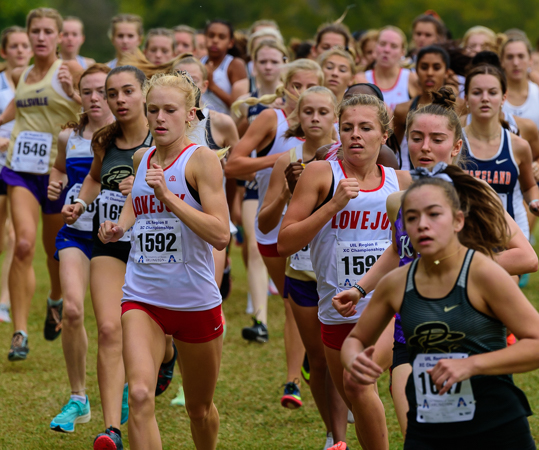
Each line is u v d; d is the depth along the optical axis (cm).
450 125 1266
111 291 1493
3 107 2928
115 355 1464
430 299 939
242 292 3042
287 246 1287
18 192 2183
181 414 1761
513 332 919
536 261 1155
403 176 1340
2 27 10481
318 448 1545
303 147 1658
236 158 1931
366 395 1211
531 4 12375
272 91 2516
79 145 1766
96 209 1555
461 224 937
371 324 988
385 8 12062
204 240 1249
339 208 1252
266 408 1789
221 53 3353
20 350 2058
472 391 939
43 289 3088
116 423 1424
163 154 1286
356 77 2767
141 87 1540
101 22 16962
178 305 1260
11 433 1628
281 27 12188
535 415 1688
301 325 1558
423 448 957
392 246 1207
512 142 1856
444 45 2609
